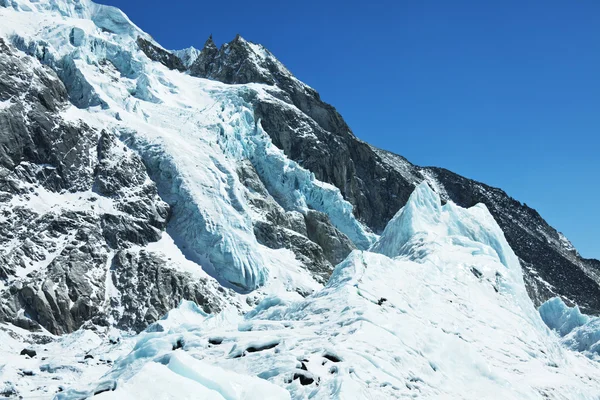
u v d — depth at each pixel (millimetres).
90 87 111812
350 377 22531
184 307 59812
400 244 56812
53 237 85188
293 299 39406
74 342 62781
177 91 135500
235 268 94312
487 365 31047
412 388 25266
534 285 136000
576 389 35125
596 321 66812
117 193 96188
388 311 33500
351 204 138125
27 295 75750
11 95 94562
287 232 112500
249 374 24109
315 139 142875
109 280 84688
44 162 93688
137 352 30875
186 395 17531
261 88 151250
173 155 104312
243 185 116500
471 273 46656
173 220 99062
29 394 43312
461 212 59531
